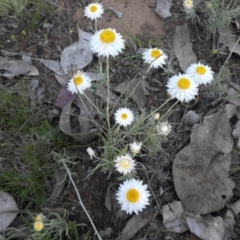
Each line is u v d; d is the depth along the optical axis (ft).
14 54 1.10
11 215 0.88
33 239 0.83
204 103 1.04
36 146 0.96
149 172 0.92
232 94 1.05
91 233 0.87
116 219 0.88
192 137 0.94
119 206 0.89
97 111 0.96
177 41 1.13
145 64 1.08
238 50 1.12
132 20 1.18
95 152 0.97
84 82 0.89
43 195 0.91
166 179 0.91
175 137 0.97
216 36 1.16
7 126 1.00
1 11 1.15
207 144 0.92
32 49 1.12
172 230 0.86
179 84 0.80
